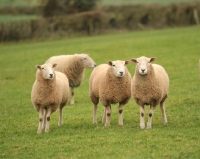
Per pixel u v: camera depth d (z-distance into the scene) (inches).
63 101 678.5
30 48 1961.1
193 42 1705.2
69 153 525.0
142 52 1611.7
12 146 573.0
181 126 616.4
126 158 487.2
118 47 1764.3
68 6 2586.1
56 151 536.7
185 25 2340.1
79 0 2581.2
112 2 3481.8
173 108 759.7
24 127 691.4
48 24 2242.9
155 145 526.6
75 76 932.0
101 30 2325.3
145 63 592.1
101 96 642.8
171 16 2341.3
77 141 571.2
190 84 1003.9
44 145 565.3
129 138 562.9
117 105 845.2
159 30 2265.0
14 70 1434.5
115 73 619.8
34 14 2864.2
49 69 610.9
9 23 2213.3
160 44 1737.2
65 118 746.8
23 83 1213.7
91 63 938.7
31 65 1514.5
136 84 607.5
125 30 2336.4
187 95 877.2
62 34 2276.1
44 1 2591.0
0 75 1357.0
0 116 797.2
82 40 2114.9
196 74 1135.0
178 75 1146.0
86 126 664.4
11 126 704.4
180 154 489.7
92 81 685.9
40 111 636.7
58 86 633.0
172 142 534.9
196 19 2333.9
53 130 648.4
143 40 1877.5
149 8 2348.7
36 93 623.2
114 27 2341.3
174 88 973.8
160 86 607.5
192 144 521.3
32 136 619.2
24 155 531.8
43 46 1994.3
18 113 820.0
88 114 771.4
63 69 935.0
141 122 618.2
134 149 518.0
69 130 639.1
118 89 632.4
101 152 517.0
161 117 699.4
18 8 2896.2
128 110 776.9
